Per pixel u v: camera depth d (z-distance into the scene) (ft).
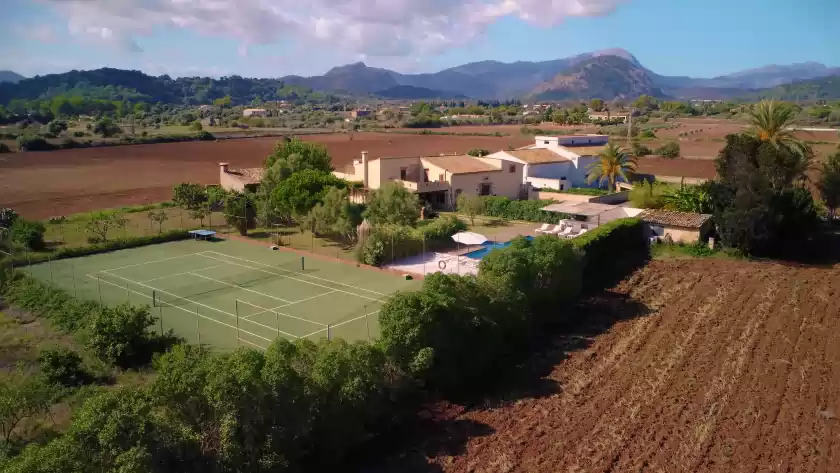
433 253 170.91
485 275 105.09
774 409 83.41
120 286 140.15
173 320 116.57
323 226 182.39
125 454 51.49
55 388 84.58
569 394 87.76
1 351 99.30
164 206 240.53
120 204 251.39
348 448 70.54
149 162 392.68
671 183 261.03
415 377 82.94
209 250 178.70
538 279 111.34
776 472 69.36
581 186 278.67
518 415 81.87
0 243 164.86
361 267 157.79
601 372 95.04
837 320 116.88
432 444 74.74
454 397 86.84
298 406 64.03
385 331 81.76
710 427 78.79
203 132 592.19
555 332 112.16
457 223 186.09
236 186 247.09
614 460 71.46
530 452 72.95
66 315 114.01
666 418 80.89
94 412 55.26
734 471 69.51
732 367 96.73
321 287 139.95
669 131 613.93
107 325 96.58
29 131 563.48
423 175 246.68
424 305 82.89
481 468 69.87
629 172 274.57
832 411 82.94
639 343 106.42
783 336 109.29
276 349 69.21
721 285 139.23
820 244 176.86
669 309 124.06
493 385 90.74
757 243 166.09
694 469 69.82
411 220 187.11
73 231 196.34
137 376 92.12
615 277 146.10
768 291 134.51
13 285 133.90
